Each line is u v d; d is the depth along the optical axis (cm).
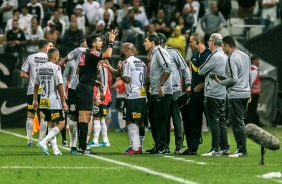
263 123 5841
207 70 3291
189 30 5962
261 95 5844
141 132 3541
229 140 4525
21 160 3056
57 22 5962
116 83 5512
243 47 5891
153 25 5797
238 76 3294
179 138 3466
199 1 6469
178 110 3475
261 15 6347
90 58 3338
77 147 3750
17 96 5538
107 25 5969
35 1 6234
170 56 3503
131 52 3497
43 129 3872
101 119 4044
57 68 3338
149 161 3048
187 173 2603
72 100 3466
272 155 3400
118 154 3425
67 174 2566
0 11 6400
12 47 5722
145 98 3491
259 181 2408
